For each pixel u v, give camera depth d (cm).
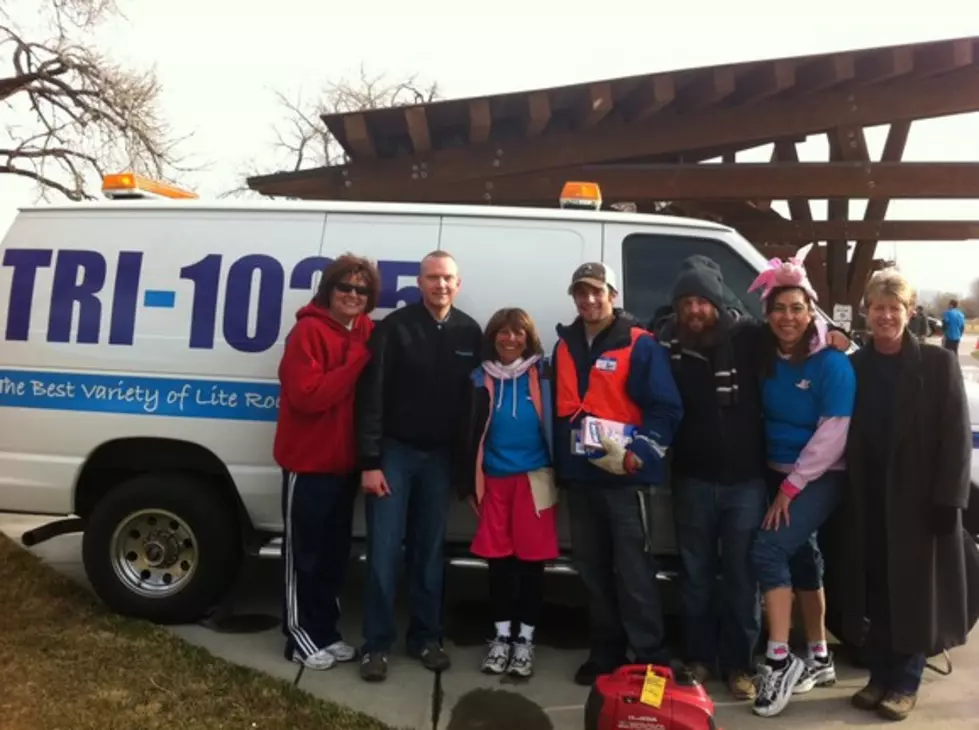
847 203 841
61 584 461
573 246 420
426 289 367
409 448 374
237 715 324
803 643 428
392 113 682
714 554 369
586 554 373
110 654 372
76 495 435
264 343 417
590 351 363
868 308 341
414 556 388
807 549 373
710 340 353
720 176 721
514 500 379
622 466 346
